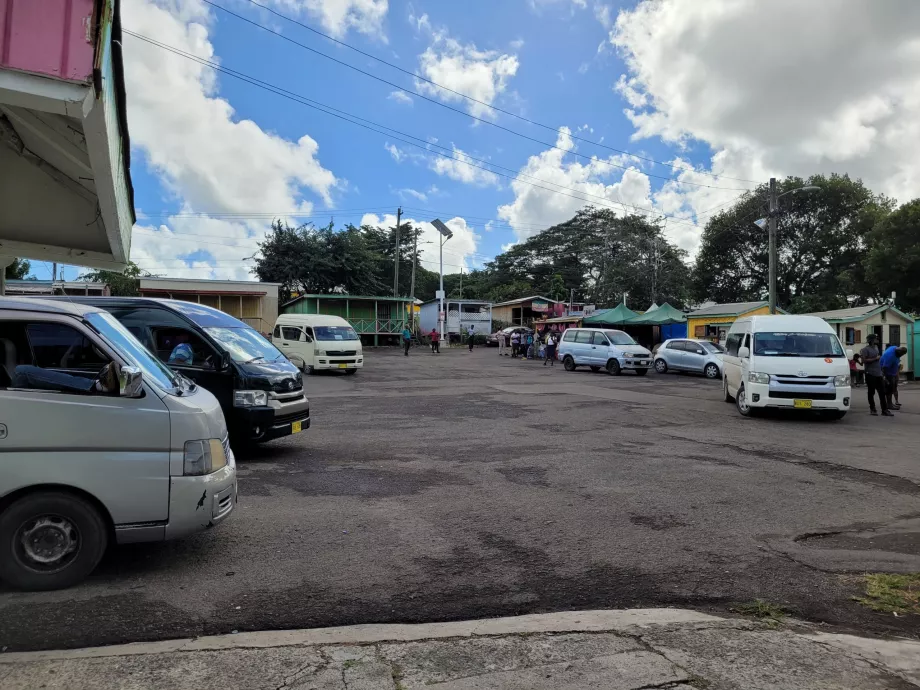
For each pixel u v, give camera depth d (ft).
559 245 242.37
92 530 12.88
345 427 35.35
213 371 25.05
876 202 142.20
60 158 24.97
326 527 17.30
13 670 9.32
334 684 9.15
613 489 22.03
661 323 110.83
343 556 15.11
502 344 121.19
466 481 22.99
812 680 9.54
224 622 11.48
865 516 19.22
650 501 20.52
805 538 17.19
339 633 11.00
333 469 24.56
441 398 50.96
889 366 42.93
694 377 80.28
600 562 15.07
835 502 20.70
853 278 134.82
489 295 246.06
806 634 11.32
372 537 16.56
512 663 9.92
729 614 12.41
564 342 88.43
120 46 16.74
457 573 14.21
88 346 14.70
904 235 108.47
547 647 10.50
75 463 12.62
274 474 23.49
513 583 13.73
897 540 17.11
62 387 13.00
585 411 43.57
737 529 17.80
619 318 111.75
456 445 30.17
